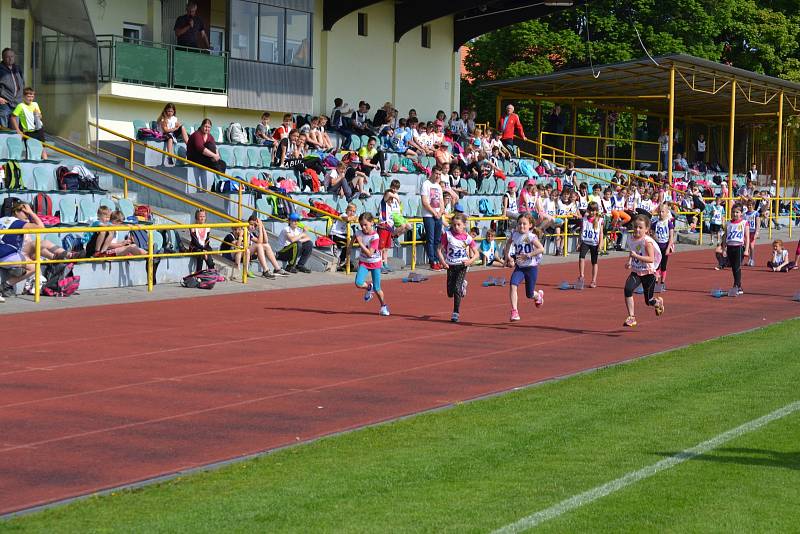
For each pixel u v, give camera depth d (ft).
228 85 101.35
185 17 97.04
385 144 109.91
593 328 55.42
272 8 105.29
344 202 90.17
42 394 35.42
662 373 42.11
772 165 177.68
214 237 72.59
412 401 36.04
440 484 25.48
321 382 38.83
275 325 52.95
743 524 22.63
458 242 55.31
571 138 153.17
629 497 24.50
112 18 96.22
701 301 69.21
